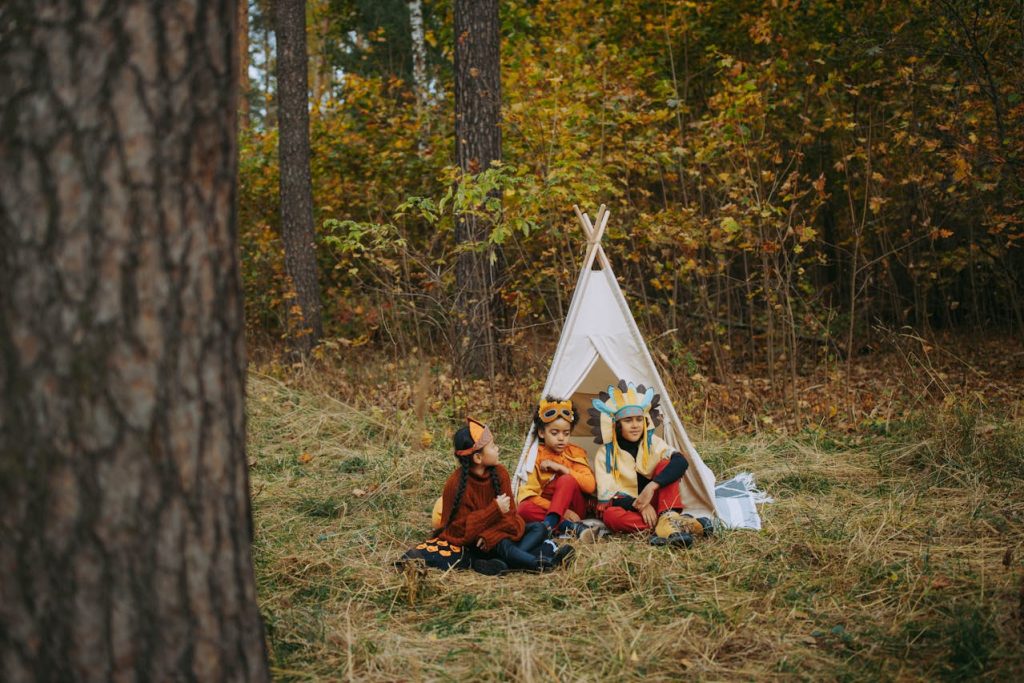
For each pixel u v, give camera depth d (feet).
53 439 5.93
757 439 21.62
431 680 9.84
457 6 26.71
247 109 57.47
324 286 39.70
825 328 30.25
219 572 6.50
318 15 57.93
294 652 10.44
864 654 10.26
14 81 5.96
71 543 5.95
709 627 11.18
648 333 28.04
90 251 5.94
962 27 25.71
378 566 13.65
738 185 28.07
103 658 6.03
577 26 33.55
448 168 24.26
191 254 6.29
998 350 31.14
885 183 29.81
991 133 25.98
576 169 25.14
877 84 29.81
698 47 36.52
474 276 25.41
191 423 6.30
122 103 5.98
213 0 6.35
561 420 15.90
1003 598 11.47
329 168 38.73
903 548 13.71
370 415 24.23
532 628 11.24
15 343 5.93
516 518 14.02
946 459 18.30
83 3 5.93
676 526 14.53
